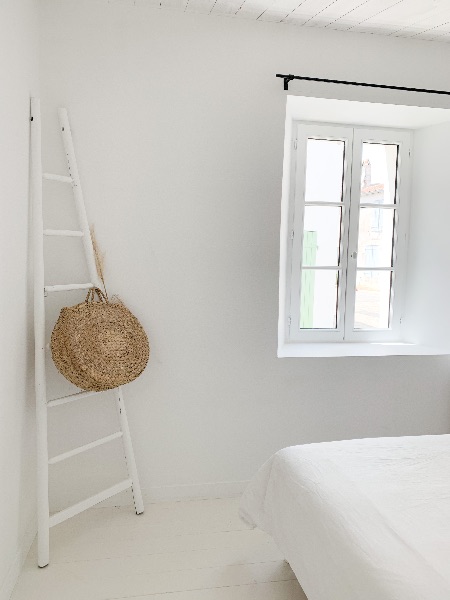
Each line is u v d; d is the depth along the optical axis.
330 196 3.04
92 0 2.25
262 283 2.54
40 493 2.00
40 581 1.90
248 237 2.51
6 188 1.73
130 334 2.27
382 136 3.05
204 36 2.37
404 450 1.81
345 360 2.68
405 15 2.30
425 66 2.62
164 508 2.47
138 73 2.32
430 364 2.79
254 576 1.95
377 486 1.53
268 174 2.50
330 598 1.28
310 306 3.12
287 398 2.63
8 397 1.82
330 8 2.24
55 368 2.35
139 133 2.35
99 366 2.11
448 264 2.90
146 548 2.12
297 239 2.99
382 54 2.56
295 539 1.55
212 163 2.44
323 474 1.62
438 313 2.98
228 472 2.61
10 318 1.82
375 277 3.16
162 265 2.44
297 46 2.46
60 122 2.24
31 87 2.09
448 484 1.55
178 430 2.53
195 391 2.53
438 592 1.05
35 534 2.22
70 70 2.26
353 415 2.72
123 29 2.29
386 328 3.16
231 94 2.42
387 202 3.15
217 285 2.50
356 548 1.25
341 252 3.06
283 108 2.47
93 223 2.36
